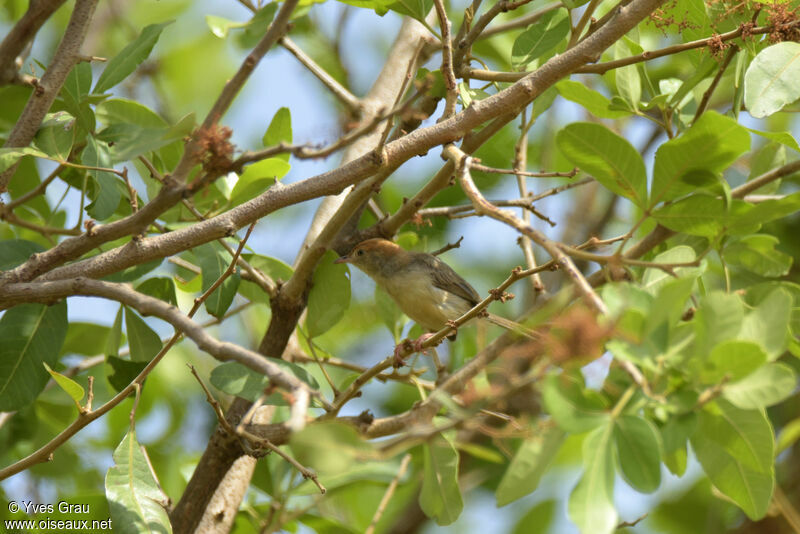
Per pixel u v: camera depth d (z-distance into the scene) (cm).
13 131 937
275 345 1138
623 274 847
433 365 1471
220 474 1048
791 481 1468
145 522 765
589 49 872
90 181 1116
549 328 643
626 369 596
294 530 1217
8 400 943
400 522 1548
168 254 851
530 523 1472
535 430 644
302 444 574
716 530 1458
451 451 940
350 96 1315
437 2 904
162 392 1547
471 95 1090
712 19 1051
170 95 1856
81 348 1288
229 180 1199
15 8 1747
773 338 612
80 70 1009
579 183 1102
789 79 836
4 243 977
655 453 571
